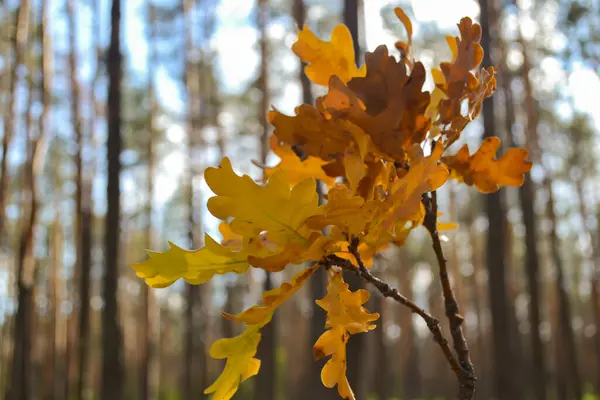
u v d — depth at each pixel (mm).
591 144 18031
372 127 884
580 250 24312
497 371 8758
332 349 805
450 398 21188
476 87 947
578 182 17641
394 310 24719
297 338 22531
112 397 8461
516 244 20234
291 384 22344
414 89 895
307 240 791
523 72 14062
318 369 7070
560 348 16484
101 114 14984
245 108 16625
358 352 5199
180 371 25734
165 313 24547
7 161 11891
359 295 802
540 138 15422
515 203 16984
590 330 25719
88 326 11641
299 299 21828
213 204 765
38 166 10836
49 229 18750
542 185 15016
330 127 914
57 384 18094
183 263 812
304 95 10195
